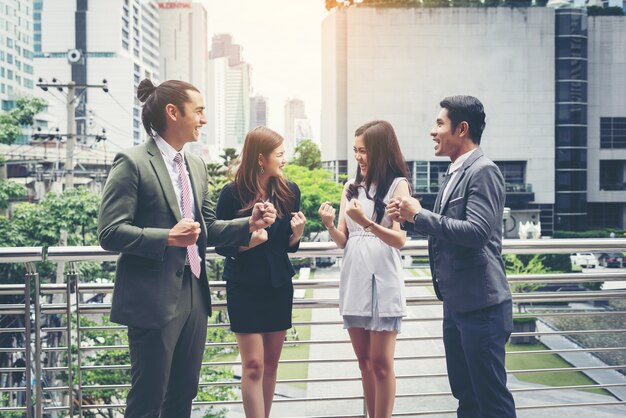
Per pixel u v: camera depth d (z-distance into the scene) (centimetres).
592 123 7069
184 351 235
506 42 6900
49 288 271
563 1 7106
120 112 12381
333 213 277
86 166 3588
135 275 220
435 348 1853
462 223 229
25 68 9319
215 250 267
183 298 228
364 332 280
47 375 818
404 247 280
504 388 240
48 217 1970
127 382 910
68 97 1989
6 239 1933
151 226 221
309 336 2138
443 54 6962
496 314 239
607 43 7038
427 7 6944
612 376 1467
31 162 2961
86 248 267
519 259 2728
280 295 270
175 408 240
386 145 268
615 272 298
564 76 6856
